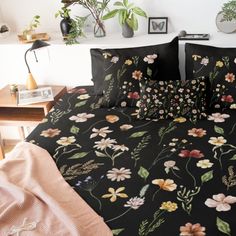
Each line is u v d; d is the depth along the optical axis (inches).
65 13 101.9
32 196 56.7
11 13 114.4
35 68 108.3
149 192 56.6
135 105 89.0
